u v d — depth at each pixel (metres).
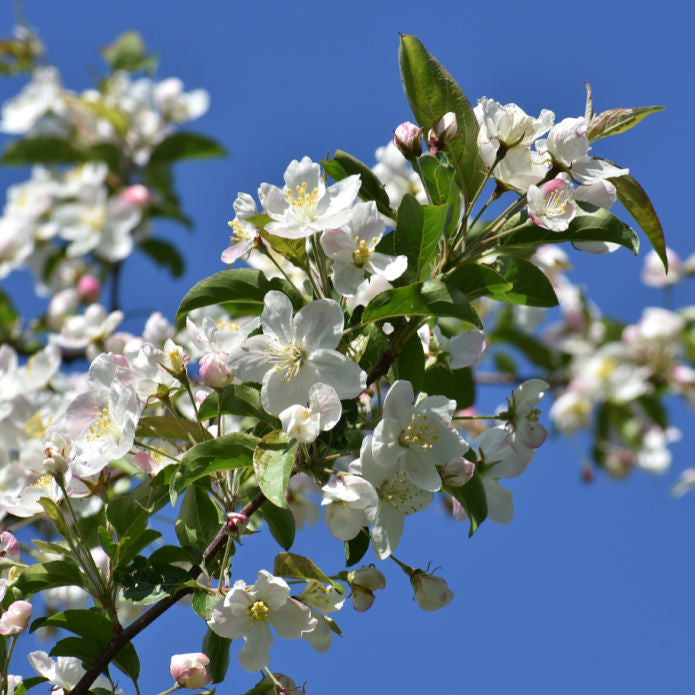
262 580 0.88
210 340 0.92
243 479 0.91
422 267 0.91
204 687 0.92
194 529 0.92
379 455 0.89
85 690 0.90
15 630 0.91
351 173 0.94
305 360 0.90
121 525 0.92
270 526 0.93
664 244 0.94
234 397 0.91
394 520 0.90
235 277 0.92
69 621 0.90
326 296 0.92
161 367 0.92
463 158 0.93
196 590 0.89
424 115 0.94
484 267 0.92
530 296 0.95
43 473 0.97
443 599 0.93
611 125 0.93
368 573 0.92
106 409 0.91
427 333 0.96
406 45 0.93
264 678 0.92
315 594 0.90
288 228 0.90
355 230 0.91
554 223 0.91
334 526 0.90
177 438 0.92
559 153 0.92
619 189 0.94
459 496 0.91
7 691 0.92
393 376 0.93
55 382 1.12
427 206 0.90
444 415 0.90
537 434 0.95
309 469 0.90
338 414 0.88
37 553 0.97
